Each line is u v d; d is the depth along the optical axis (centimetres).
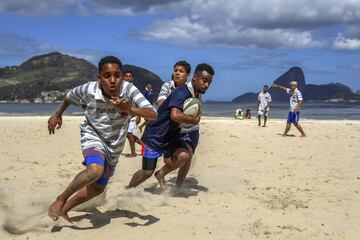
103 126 459
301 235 476
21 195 601
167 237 454
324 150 1146
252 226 498
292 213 557
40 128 1723
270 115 4547
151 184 711
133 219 511
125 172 829
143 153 616
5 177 731
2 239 435
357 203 611
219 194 656
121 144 470
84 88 460
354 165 910
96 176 442
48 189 644
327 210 573
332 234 483
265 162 955
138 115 443
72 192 449
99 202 561
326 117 4134
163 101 635
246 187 707
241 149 1163
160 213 541
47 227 473
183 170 670
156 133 606
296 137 1496
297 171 847
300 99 1523
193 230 479
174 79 689
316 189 693
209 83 593
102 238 445
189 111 588
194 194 652
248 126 1942
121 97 457
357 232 492
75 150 1123
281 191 677
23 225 475
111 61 445
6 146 1178
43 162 909
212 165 916
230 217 532
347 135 1550
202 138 1416
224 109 7581
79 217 510
